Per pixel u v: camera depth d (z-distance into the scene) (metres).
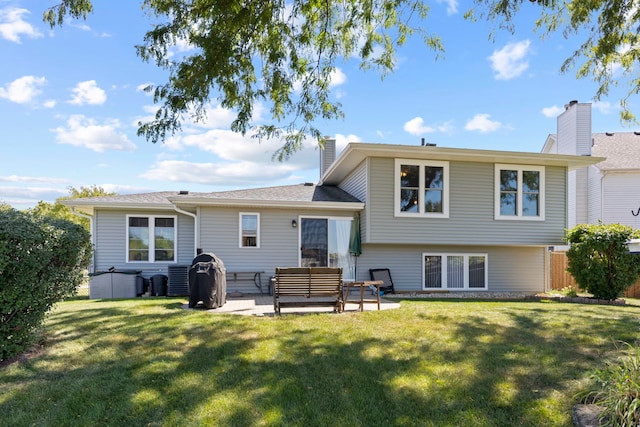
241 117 6.78
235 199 11.27
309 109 7.36
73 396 3.46
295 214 11.98
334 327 5.85
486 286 12.83
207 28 6.02
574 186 18.72
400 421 3.14
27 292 4.18
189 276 8.02
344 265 12.12
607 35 6.84
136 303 8.46
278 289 7.32
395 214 11.50
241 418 3.13
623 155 18.59
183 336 5.25
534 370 4.05
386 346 4.87
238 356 4.47
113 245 12.76
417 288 12.43
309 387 3.71
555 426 3.04
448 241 11.76
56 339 5.07
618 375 3.11
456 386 3.68
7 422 3.06
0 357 4.16
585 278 10.74
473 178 12.02
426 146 11.02
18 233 3.95
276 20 6.10
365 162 11.67
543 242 12.34
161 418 3.13
